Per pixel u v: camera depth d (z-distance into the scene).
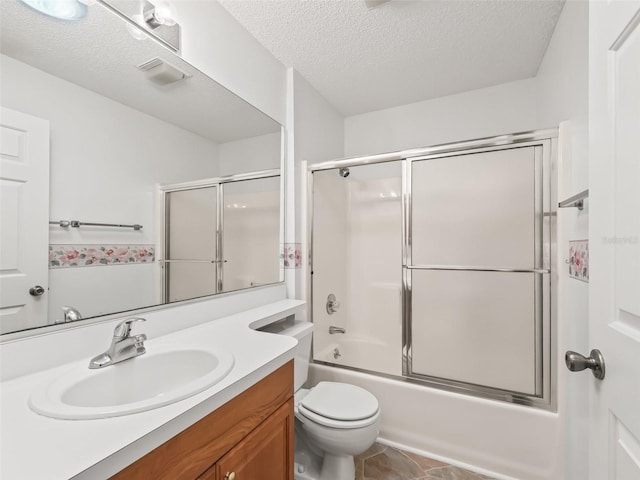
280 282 1.94
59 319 0.90
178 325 1.26
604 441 0.64
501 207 1.73
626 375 0.56
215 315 1.44
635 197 0.55
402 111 2.60
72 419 0.60
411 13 1.56
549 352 1.55
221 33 1.53
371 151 2.71
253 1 1.50
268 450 0.93
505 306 1.72
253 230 1.73
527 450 1.46
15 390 0.73
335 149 2.64
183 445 0.65
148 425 0.59
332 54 1.91
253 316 1.47
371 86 2.30
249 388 0.85
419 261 1.95
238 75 1.64
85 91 0.99
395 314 2.46
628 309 0.56
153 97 1.22
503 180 1.72
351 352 2.53
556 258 1.50
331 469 1.40
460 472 1.54
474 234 1.80
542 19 1.59
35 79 0.87
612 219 0.63
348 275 2.64
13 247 0.81
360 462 1.61
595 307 0.69
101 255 1.03
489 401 1.56
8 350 0.79
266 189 1.84
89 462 0.48
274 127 1.92
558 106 1.59
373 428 1.35
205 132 1.45
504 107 2.25
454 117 2.41
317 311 2.26
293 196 2.03
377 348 2.50
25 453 0.50
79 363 0.91
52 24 0.91
